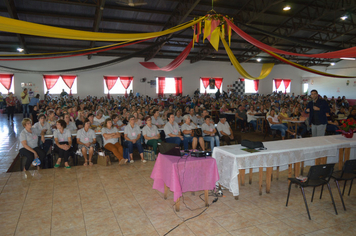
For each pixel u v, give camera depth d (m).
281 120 7.22
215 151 3.39
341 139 3.97
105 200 3.13
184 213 2.80
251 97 18.25
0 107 14.13
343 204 2.88
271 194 3.33
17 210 2.86
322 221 2.62
